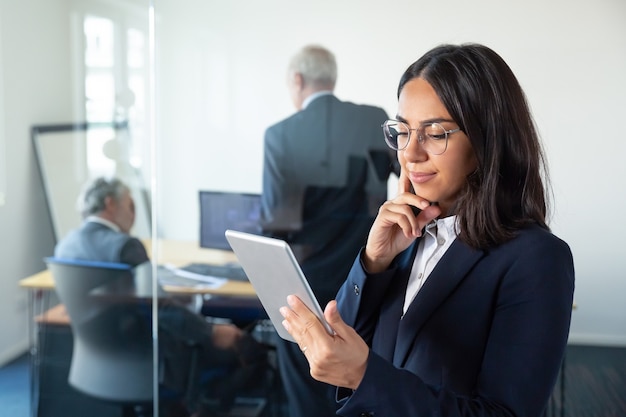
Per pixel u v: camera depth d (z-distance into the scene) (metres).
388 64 2.60
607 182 2.55
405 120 1.21
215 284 2.84
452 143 1.18
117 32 2.79
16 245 3.01
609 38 2.50
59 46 2.86
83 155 2.89
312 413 2.82
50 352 3.06
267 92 2.69
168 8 2.73
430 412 1.10
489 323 1.22
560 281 1.17
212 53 2.71
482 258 1.22
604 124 2.54
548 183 1.33
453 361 1.23
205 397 2.92
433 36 2.57
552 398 2.68
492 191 1.19
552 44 2.53
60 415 3.10
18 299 3.05
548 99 2.55
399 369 1.13
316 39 2.63
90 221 2.92
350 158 2.66
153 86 2.78
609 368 2.62
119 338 2.98
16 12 2.88
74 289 3.00
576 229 2.58
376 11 2.59
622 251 2.57
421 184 1.23
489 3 2.54
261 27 2.66
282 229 2.73
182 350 2.93
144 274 2.91
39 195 2.96
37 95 2.90
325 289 2.72
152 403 2.99
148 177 2.83
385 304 1.36
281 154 2.70
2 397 3.11
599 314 2.61
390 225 1.28
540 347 1.14
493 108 1.17
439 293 1.25
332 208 2.69
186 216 2.81
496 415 1.11
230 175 2.75
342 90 2.64
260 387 2.87
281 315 1.26
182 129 2.77
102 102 2.84
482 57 1.18
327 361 1.09
